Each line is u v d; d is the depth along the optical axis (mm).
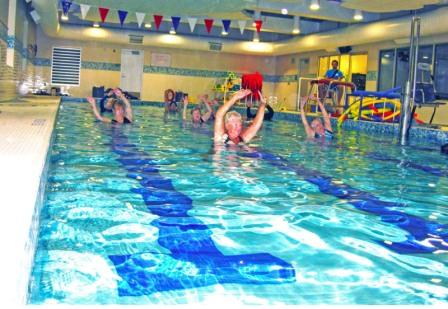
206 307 1303
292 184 3887
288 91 20469
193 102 19953
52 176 3771
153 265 2000
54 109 6457
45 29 16719
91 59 19625
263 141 7125
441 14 11602
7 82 9930
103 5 12070
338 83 12711
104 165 4355
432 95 9781
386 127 9977
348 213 3051
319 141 7500
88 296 1679
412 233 2674
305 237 2500
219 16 13508
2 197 1701
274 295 1772
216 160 4918
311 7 12125
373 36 13875
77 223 2551
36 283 1757
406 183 4227
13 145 2830
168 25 19266
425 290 1893
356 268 2096
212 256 2146
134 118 10602
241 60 21172
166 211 2881
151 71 20297
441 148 6879
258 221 2750
